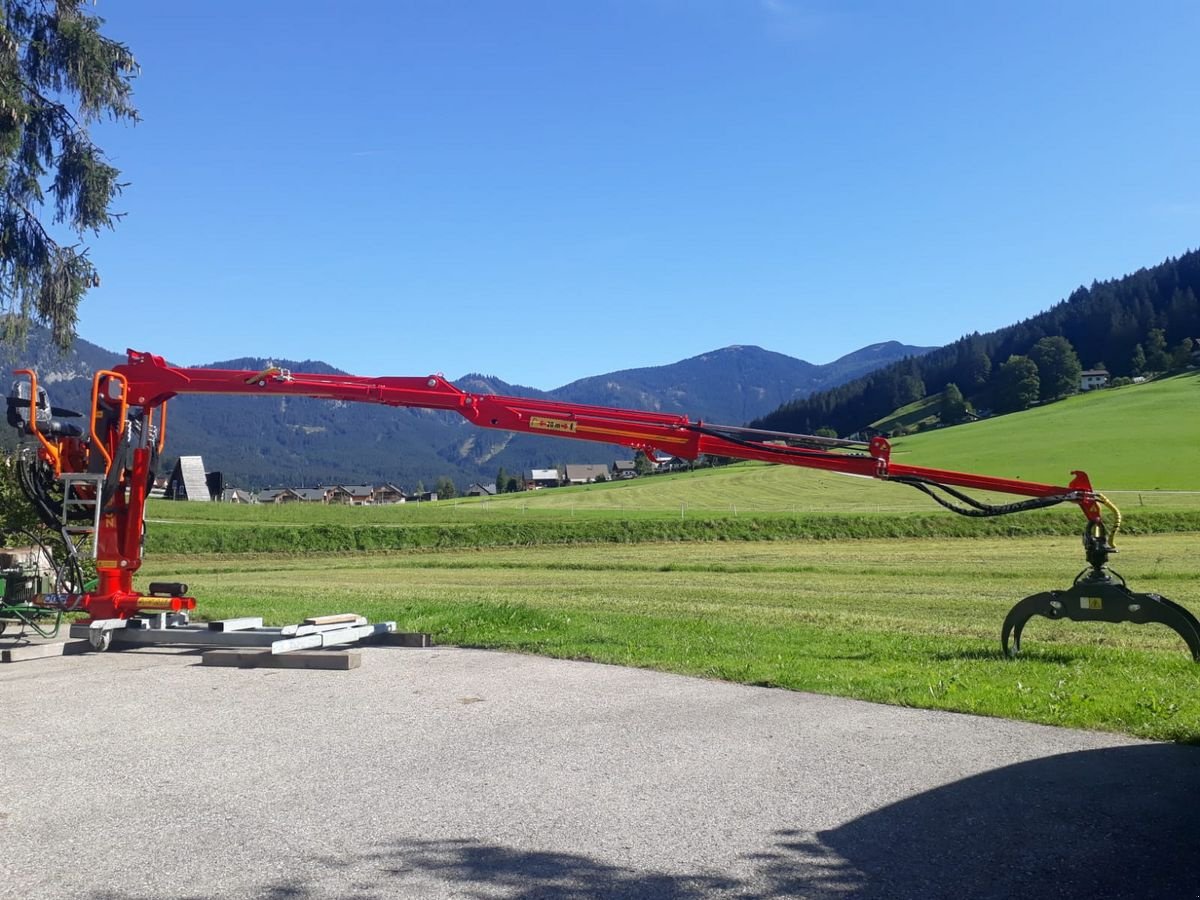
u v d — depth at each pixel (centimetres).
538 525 4503
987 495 6131
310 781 590
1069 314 19425
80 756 646
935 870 455
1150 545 3700
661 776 598
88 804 547
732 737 689
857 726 717
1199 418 10238
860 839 493
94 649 1084
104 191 1998
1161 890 431
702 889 434
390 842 489
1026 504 902
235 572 3106
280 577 2812
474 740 686
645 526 4534
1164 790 562
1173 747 652
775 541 4416
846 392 18800
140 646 1128
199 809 539
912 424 15300
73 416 1138
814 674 900
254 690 862
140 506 1112
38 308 2002
